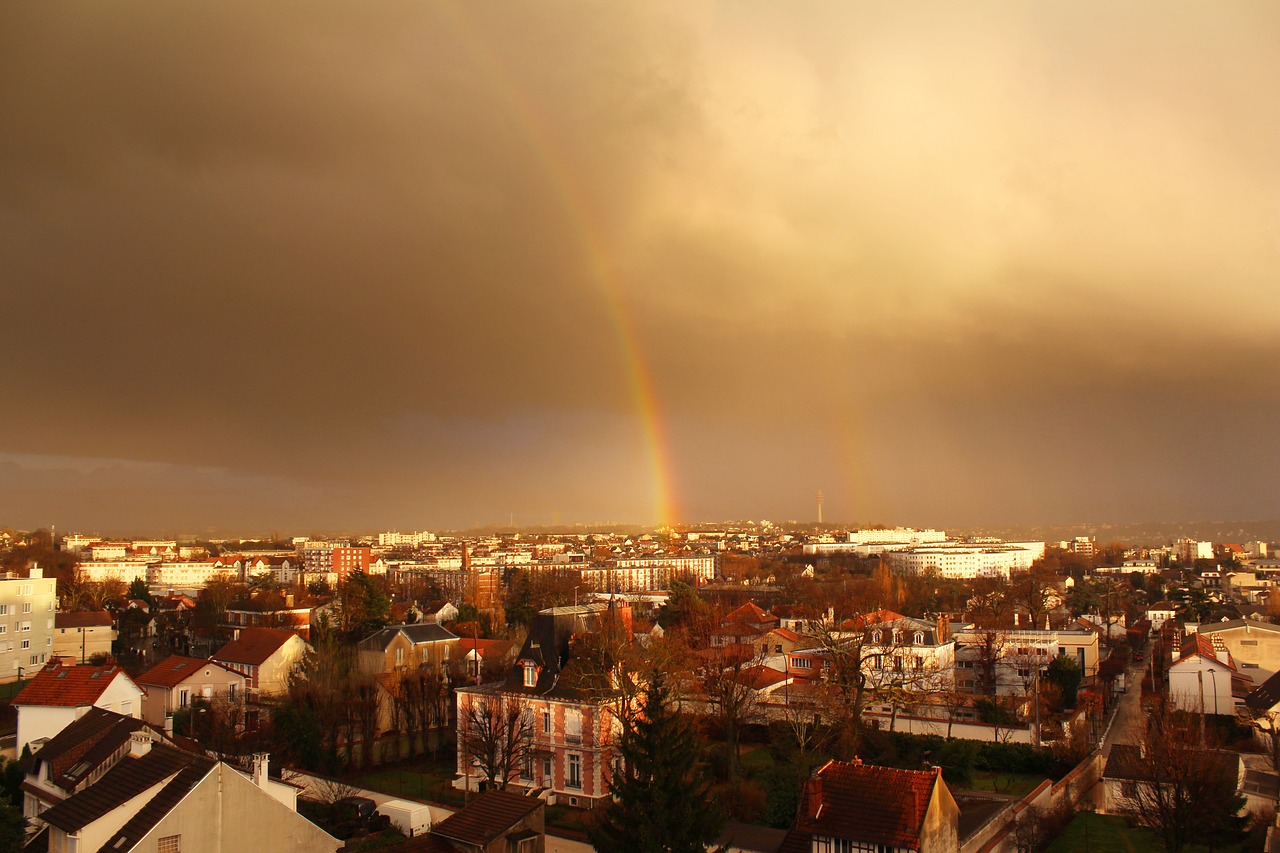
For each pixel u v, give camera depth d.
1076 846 76.62
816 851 55.69
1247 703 119.19
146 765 62.66
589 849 73.06
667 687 80.12
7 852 64.44
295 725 99.12
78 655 173.50
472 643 152.38
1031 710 114.50
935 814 56.44
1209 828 71.50
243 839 57.16
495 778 90.38
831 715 102.75
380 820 80.12
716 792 79.38
